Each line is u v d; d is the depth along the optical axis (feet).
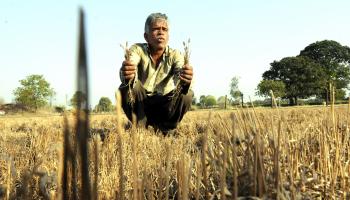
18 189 8.75
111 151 14.21
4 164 12.47
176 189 9.13
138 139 18.02
